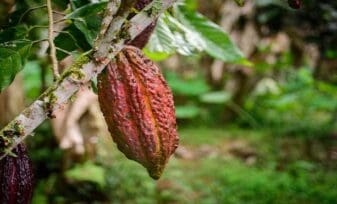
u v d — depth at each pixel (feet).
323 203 19.34
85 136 16.79
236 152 26.05
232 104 31.81
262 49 23.72
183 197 19.98
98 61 4.00
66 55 5.90
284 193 20.16
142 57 4.21
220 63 26.48
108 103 4.13
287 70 30.53
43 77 13.83
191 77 31.94
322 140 27.50
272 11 20.12
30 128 4.02
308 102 32.37
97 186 18.57
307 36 20.47
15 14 5.65
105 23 3.96
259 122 31.73
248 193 20.08
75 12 5.32
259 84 30.78
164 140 4.17
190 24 7.32
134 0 3.91
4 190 4.15
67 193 18.49
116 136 4.17
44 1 6.04
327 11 18.79
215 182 21.74
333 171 23.49
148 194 20.07
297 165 23.58
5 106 13.57
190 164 24.38
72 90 4.00
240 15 22.86
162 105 4.19
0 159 4.05
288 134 28.66
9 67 5.14
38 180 19.26
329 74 26.43
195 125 32.22
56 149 19.88
